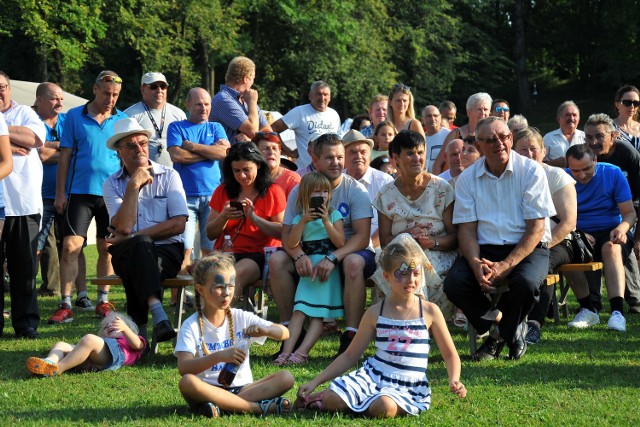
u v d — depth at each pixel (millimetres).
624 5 41344
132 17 27766
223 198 7117
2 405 4934
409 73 39500
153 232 6727
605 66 45219
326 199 6441
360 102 35875
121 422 4496
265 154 7703
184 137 8758
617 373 5672
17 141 7082
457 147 8109
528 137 7219
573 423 4426
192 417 4586
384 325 4793
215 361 4656
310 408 4730
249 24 34562
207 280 4766
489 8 45188
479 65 42594
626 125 9984
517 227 6430
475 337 6379
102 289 8516
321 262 6340
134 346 6094
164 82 9164
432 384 5359
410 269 4719
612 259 7609
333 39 34375
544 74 49688
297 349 6215
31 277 7289
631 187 8375
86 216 8391
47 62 29656
